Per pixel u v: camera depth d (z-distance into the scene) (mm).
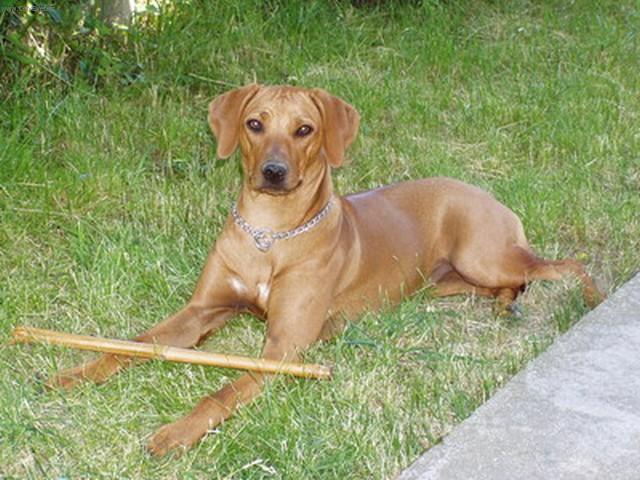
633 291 2865
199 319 2838
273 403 2596
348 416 2604
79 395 2645
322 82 3895
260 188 2732
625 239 3305
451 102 3930
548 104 3912
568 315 2957
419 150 3643
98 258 3035
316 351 2812
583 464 2426
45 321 2879
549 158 3664
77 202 3262
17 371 2719
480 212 3035
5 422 2531
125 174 3365
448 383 2736
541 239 3283
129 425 2588
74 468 2494
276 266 2797
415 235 3023
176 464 2498
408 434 2584
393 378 2750
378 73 4047
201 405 2588
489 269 3016
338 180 3484
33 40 3654
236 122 2820
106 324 2885
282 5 4211
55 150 3459
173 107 3682
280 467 2492
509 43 4281
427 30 4250
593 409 2541
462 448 2459
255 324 2920
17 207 3195
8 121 3434
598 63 4223
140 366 2727
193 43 3908
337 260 2828
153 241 3127
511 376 2725
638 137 3766
